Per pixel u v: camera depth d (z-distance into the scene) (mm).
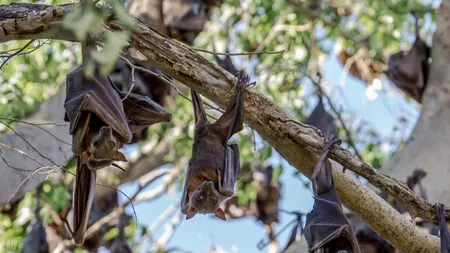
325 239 7664
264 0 19062
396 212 8492
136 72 13164
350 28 19891
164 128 18297
